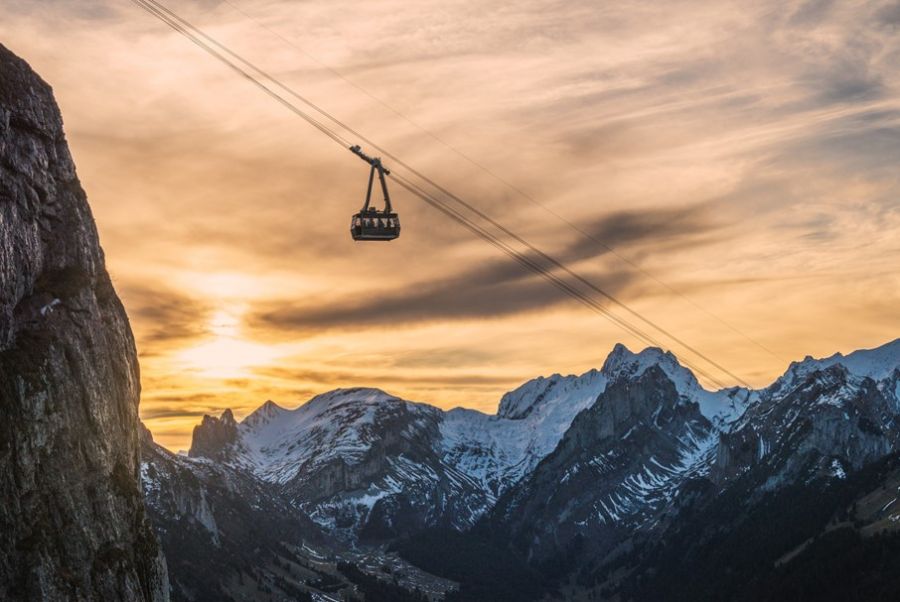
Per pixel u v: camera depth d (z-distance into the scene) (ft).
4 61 536.42
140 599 495.00
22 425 481.05
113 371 536.42
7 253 502.79
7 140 518.37
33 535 467.93
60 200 542.57
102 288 551.59
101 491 502.79
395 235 569.23
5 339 494.59
